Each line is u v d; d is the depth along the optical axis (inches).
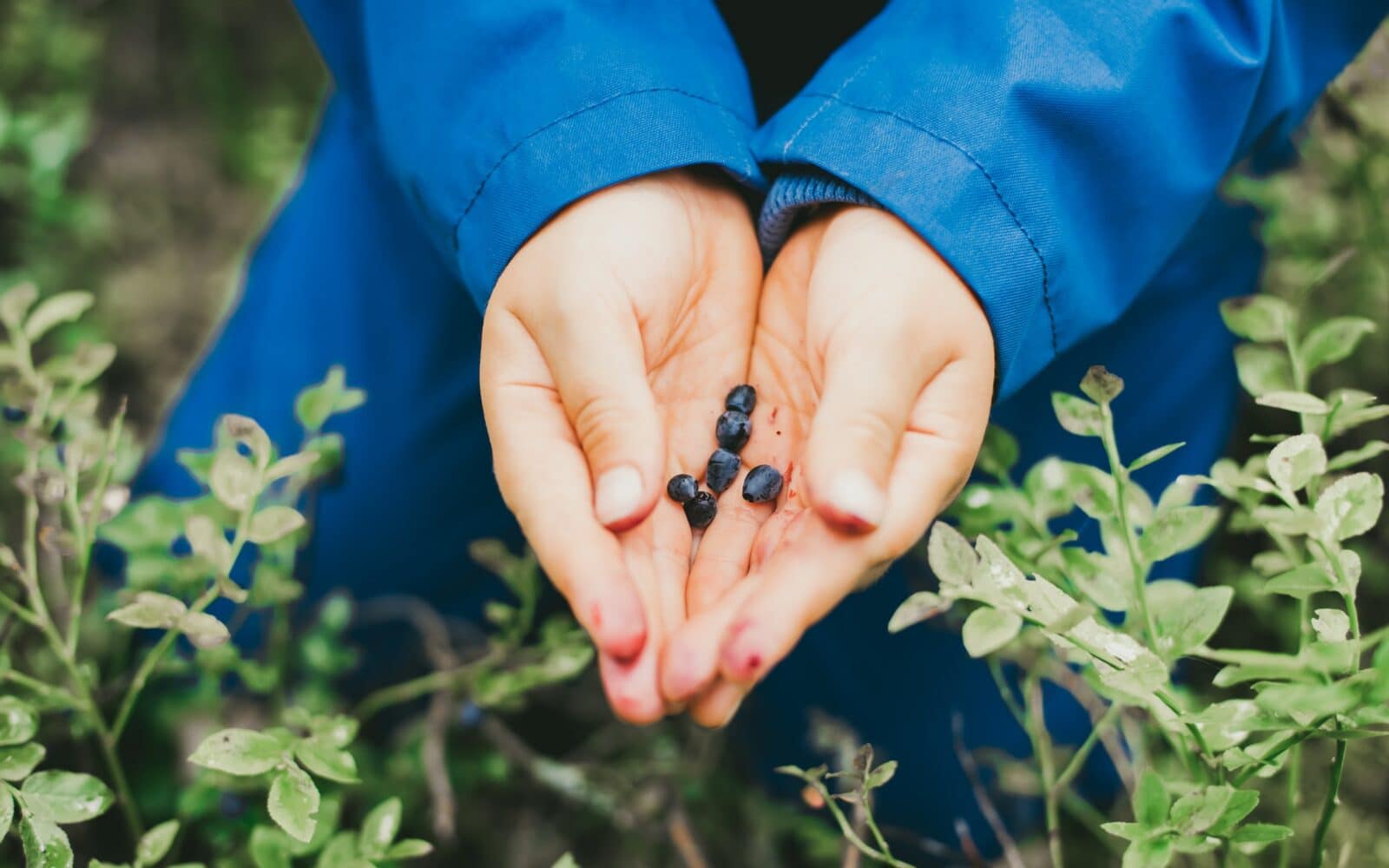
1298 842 22.6
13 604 17.4
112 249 37.6
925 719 24.4
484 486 25.0
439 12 18.6
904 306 16.5
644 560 16.4
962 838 20.7
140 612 16.3
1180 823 15.2
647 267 17.4
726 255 18.4
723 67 18.9
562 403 17.1
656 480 16.1
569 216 17.6
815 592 15.4
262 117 42.6
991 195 17.2
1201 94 18.3
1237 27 18.4
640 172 17.6
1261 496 18.0
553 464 16.6
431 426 24.5
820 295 17.2
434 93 18.6
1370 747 23.0
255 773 16.0
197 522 16.7
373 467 25.0
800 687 25.4
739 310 18.4
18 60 37.1
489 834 25.3
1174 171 18.5
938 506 16.6
